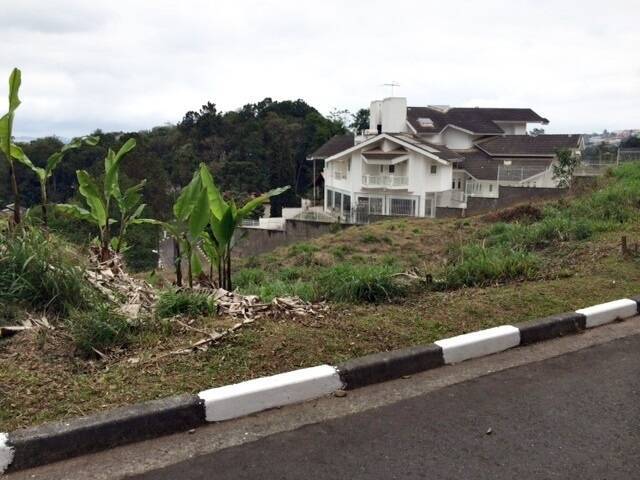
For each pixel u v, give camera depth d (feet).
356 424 9.75
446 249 38.47
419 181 92.48
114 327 12.21
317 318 14.21
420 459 8.68
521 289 17.57
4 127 18.76
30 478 8.08
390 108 108.47
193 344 12.05
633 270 19.92
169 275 32.17
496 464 8.55
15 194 19.39
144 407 9.34
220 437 9.27
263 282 29.22
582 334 14.55
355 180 99.60
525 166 101.09
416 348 12.25
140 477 8.14
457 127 114.62
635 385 11.44
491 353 13.08
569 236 29.25
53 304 13.85
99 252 21.34
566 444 9.14
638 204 36.27
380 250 45.16
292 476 8.18
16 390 9.87
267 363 11.39
